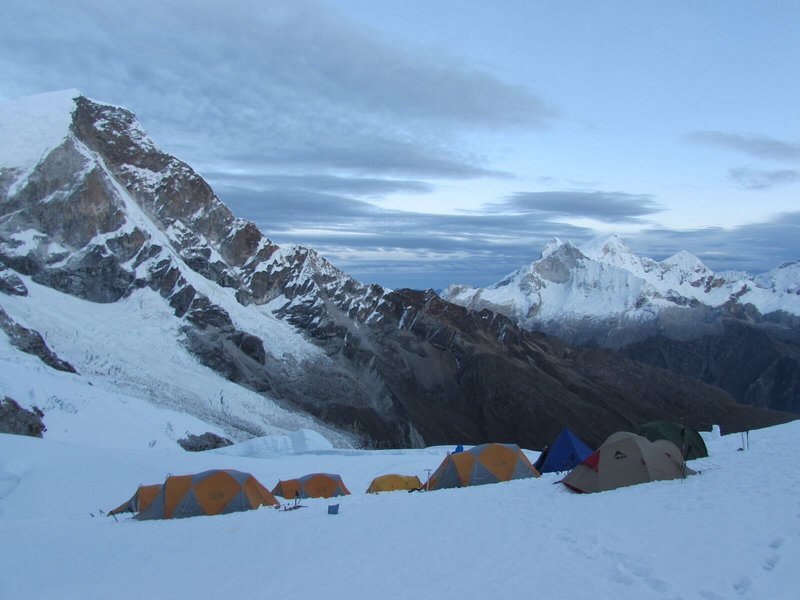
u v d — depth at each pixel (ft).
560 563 48.37
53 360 356.38
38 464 149.59
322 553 62.34
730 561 44.60
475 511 72.43
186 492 99.60
